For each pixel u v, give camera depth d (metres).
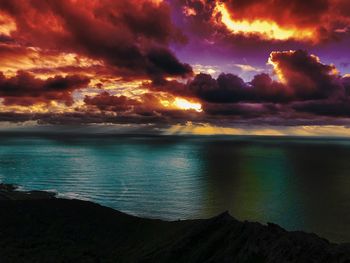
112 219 94.88
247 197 170.25
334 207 148.88
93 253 68.94
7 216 91.44
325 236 109.62
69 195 172.38
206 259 60.34
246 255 56.47
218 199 165.38
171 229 80.56
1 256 62.22
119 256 69.12
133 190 188.12
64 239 77.81
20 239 75.62
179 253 63.59
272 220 129.00
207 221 71.69
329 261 47.59
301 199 165.88
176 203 156.12
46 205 103.75
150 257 64.75
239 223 66.25
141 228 87.00
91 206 105.81
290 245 52.94
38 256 63.97
